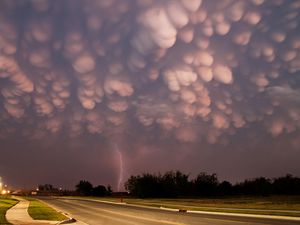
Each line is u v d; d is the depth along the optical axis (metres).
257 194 107.88
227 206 47.22
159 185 111.06
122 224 25.89
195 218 30.00
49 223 25.97
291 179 108.69
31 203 58.69
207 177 114.44
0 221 26.39
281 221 26.22
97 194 142.00
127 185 117.56
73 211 42.00
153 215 34.53
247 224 24.17
